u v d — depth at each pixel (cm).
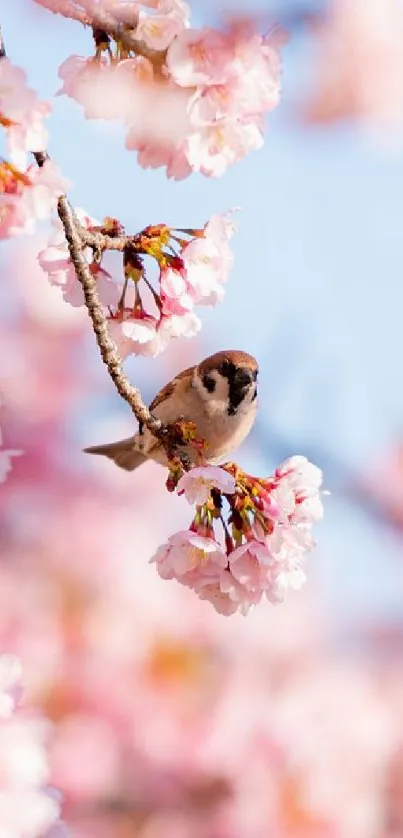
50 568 1115
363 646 1147
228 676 1109
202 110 743
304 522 756
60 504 1148
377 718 1081
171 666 1097
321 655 1130
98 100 746
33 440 1171
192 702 1091
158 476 1184
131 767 1055
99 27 731
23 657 1089
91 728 1076
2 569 1111
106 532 1142
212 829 1038
